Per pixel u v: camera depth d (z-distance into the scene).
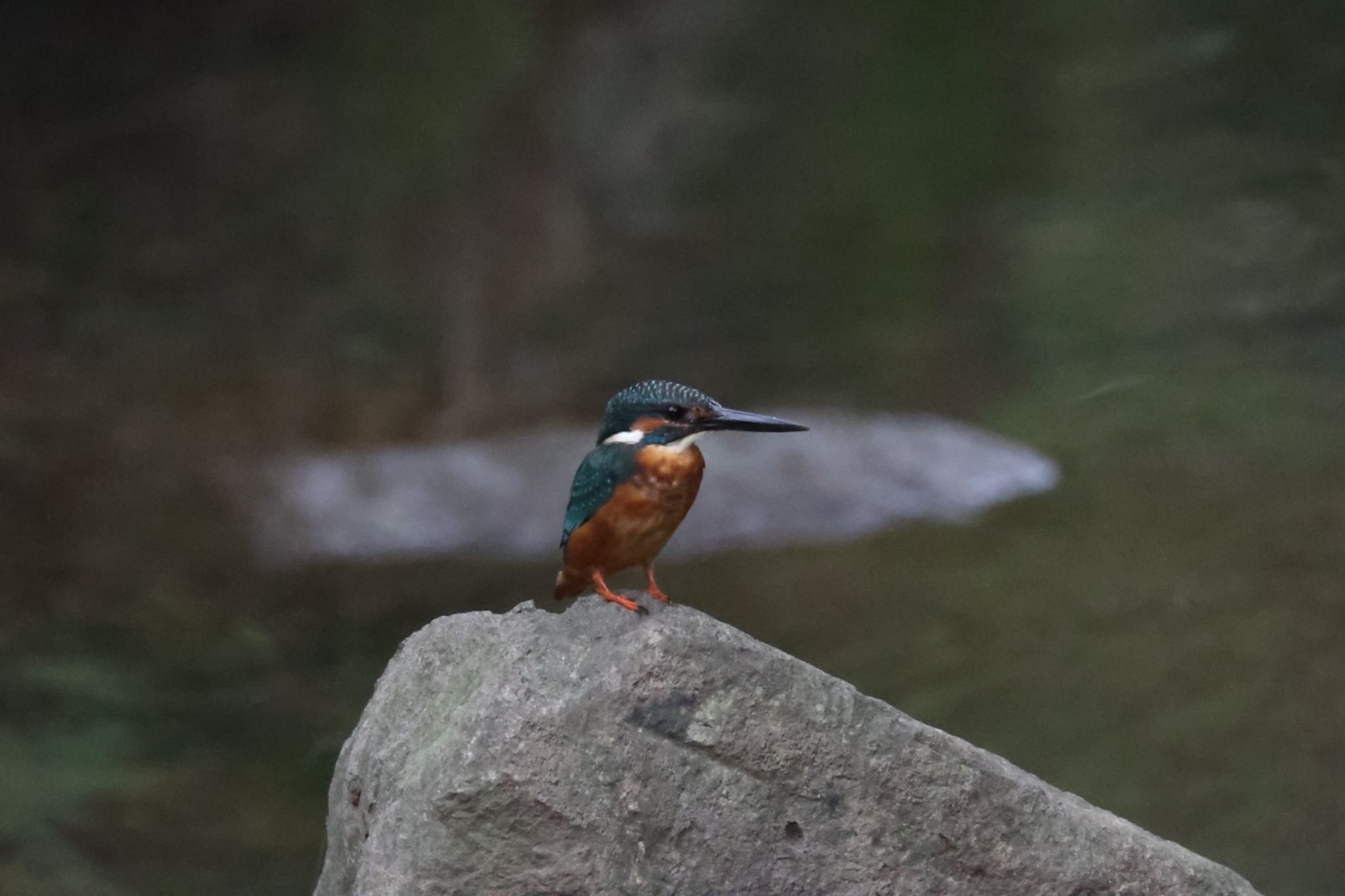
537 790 4.47
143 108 23.06
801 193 21.61
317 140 22.80
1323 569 11.02
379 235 20.84
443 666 5.12
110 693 10.62
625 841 4.51
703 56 24.95
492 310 18.55
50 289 18.80
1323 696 9.43
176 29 24.17
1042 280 17.69
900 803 4.66
